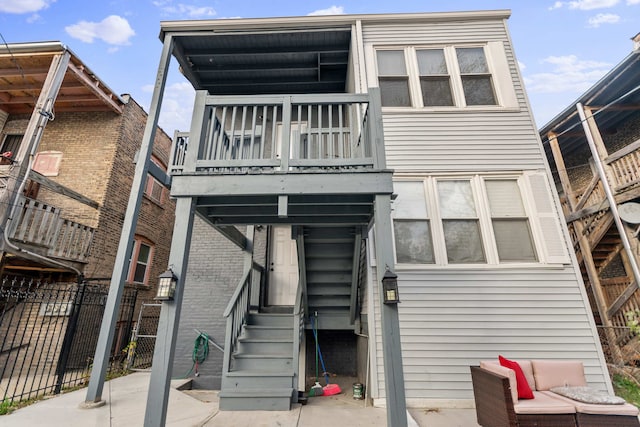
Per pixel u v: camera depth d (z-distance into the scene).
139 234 7.65
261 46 5.66
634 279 5.73
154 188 8.41
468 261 4.53
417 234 4.68
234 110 3.35
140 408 3.42
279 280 5.94
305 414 3.56
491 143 5.04
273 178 3.02
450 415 3.64
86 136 7.05
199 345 5.43
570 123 7.55
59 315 5.46
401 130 5.10
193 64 5.91
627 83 6.38
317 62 6.03
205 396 4.59
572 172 8.90
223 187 2.99
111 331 3.70
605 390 3.94
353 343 6.04
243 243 5.19
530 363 3.66
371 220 3.73
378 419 3.40
